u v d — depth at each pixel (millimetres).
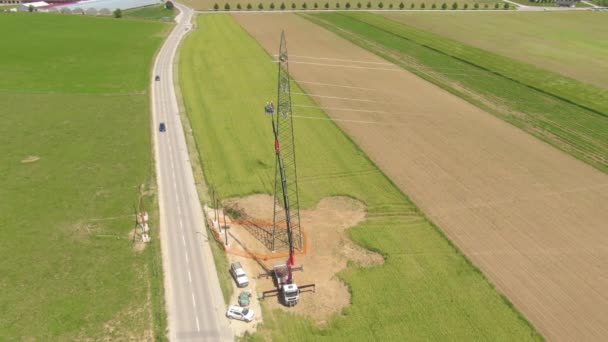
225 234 57281
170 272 52375
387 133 85000
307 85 108500
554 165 74062
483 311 46812
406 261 53750
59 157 75938
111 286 50062
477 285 50094
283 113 69250
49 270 51969
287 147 79688
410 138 83062
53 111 94188
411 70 120438
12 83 109250
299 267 52906
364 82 111188
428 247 55969
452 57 132750
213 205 64562
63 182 68875
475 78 115375
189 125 89062
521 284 50375
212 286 50531
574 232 58406
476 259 54094
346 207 64000
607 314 46594
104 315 46344
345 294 49750
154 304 47906
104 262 53438
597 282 50656
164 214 62312
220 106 97438
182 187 68500
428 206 63875
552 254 54750
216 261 54125
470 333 44312
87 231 58500
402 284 50469
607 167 73438
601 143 81625
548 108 97125
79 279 50812
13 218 60500
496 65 125500
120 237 57594
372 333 44500
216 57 130875
